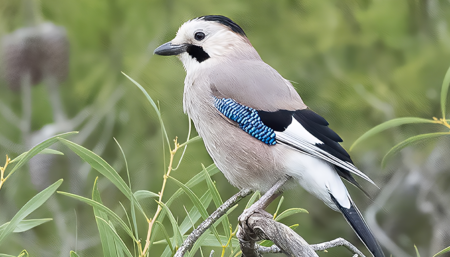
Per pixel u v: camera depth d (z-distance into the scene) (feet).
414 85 34.22
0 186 16.46
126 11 34.63
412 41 34.96
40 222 17.30
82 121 36.40
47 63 34.47
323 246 18.92
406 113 34.45
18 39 34.27
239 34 24.26
